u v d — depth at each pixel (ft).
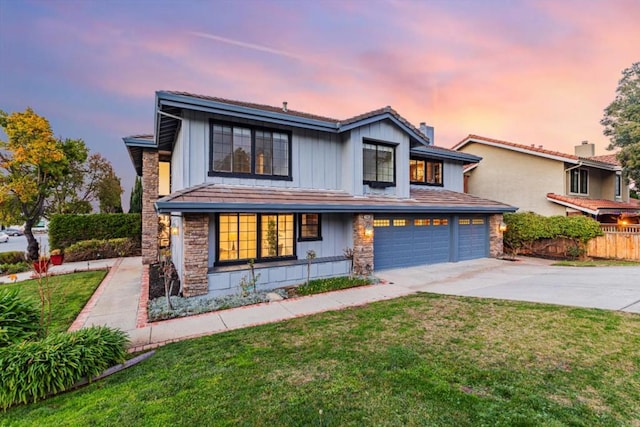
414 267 41.78
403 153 42.16
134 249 53.83
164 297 26.89
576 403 11.27
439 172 53.72
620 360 14.39
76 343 14.02
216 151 31.22
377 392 12.22
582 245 48.49
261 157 33.55
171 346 17.48
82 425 10.57
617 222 64.13
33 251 53.78
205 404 11.61
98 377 13.83
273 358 15.51
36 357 12.62
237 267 29.32
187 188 28.40
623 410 10.81
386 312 22.77
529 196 59.72
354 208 33.81
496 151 64.44
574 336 17.25
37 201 54.39
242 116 30.83
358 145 38.14
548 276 34.55
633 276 32.48
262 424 10.44
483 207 46.73
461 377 13.26
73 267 42.88
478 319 20.70
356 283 31.81
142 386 13.05
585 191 61.62
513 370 13.76
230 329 20.18
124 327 20.63
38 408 11.72
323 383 12.98
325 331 19.27
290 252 33.96
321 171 37.55
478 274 36.99
